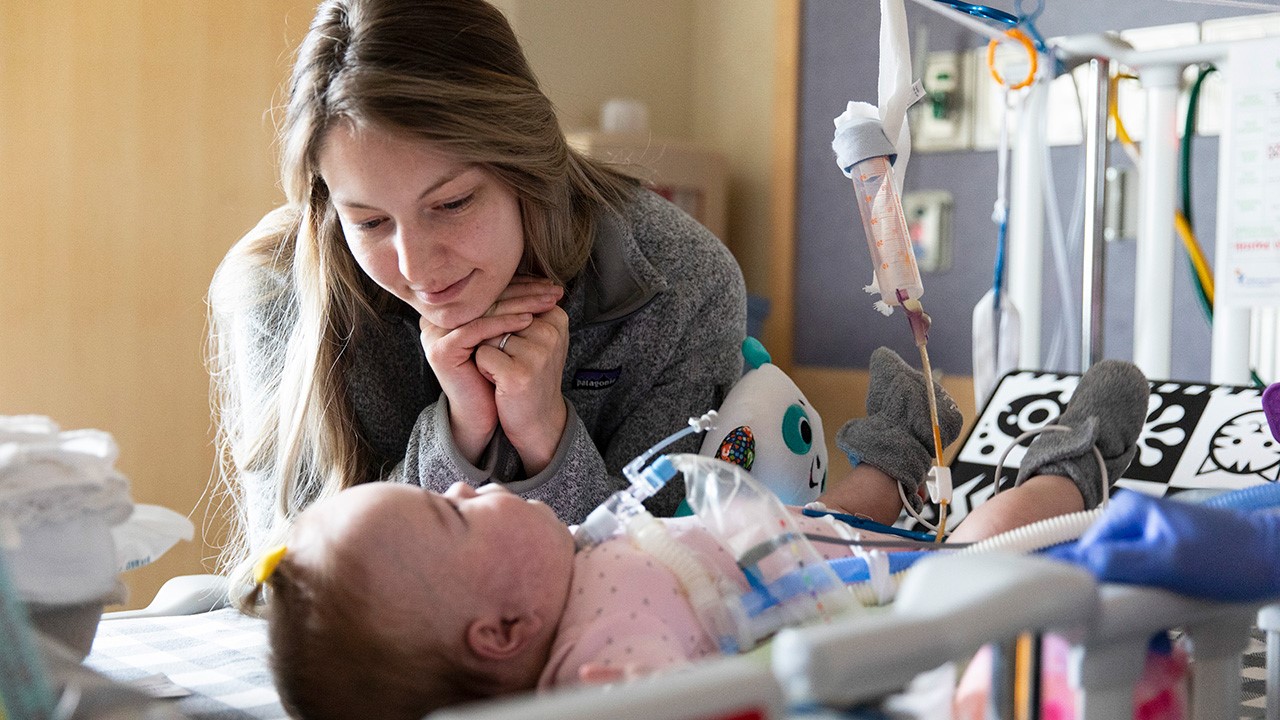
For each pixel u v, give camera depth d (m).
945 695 0.69
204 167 2.60
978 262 2.96
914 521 1.34
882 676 0.49
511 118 1.13
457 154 1.06
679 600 0.86
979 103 2.93
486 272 1.15
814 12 3.26
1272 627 0.77
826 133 3.25
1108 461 1.15
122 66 2.59
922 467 1.27
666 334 1.34
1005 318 1.67
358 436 1.34
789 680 0.48
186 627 1.22
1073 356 2.70
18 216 2.62
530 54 3.15
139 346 2.62
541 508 0.89
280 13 2.56
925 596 0.56
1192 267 1.78
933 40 3.00
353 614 0.81
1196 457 1.41
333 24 1.11
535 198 1.18
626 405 1.38
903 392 1.30
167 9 2.58
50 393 2.62
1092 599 0.58
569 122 3.26
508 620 0.84
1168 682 0.73
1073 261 2.75
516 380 1.17
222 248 2.60
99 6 2.59
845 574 0.90
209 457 2.63
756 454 1.33
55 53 2.59
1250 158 1.48
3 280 2.62
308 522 0.85
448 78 1.09
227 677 1.02
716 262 1.40
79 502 0.80
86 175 2.61
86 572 0.80
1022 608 0.54
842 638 0.48
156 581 2.53
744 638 0.85
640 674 0.69
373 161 1.05
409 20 1.09
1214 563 0.64
